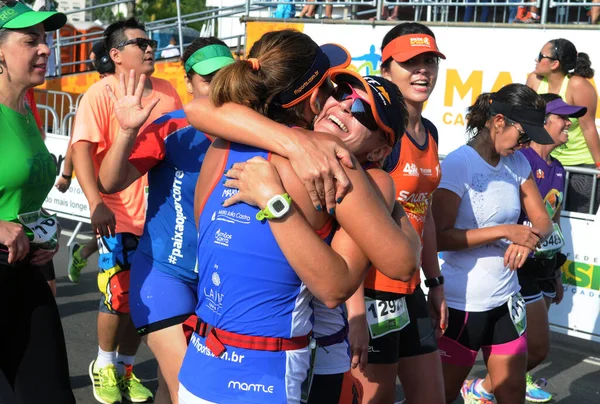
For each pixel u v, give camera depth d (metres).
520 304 3.76
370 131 2.27
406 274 2.07
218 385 2.10
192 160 3.14
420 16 8.70
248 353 2.08
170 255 3.16
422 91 3.55
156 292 3.14
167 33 14.45
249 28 8.85
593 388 5.12
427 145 3.50
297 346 2.11
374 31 8.11
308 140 2.04
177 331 3.09
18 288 3.08
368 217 2.02
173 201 3.17
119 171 3.06
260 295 2.07
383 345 3.30
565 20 8.39
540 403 4.84
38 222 3.16
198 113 2.21
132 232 4.21
